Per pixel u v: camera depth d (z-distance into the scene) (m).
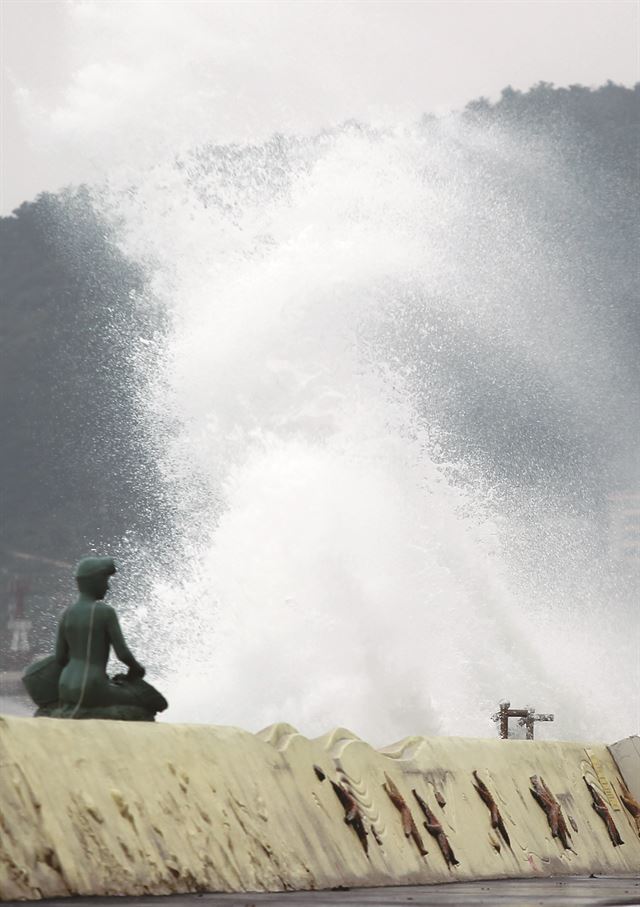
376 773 44.47
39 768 34.62
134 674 41.16
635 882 45.47
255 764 40.25
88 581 41.12
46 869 33.31
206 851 36.88
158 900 33.72
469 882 44.16
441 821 45.47
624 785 55.25
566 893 39.72
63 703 40.56
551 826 50.06
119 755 36.69
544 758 52.34
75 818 34.56
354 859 41.12
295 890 38.44
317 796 41.59
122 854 34.91
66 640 40.88
